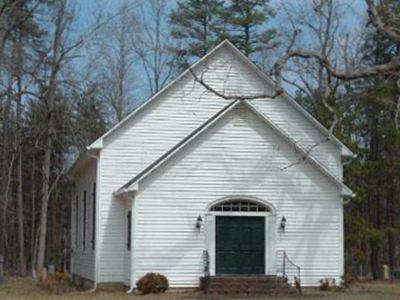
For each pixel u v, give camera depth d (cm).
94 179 3028
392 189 4069
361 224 3878
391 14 2161
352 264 4269
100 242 2848
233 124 2752
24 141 4350
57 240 5475
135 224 2630
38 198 5534
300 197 2794
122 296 2497
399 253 5219
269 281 2584
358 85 4000
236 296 2464
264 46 4928
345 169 3769
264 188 2761
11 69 3688
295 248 2770
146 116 2942
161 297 2434
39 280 3397
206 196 2705
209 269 2666
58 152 5062
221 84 3020
